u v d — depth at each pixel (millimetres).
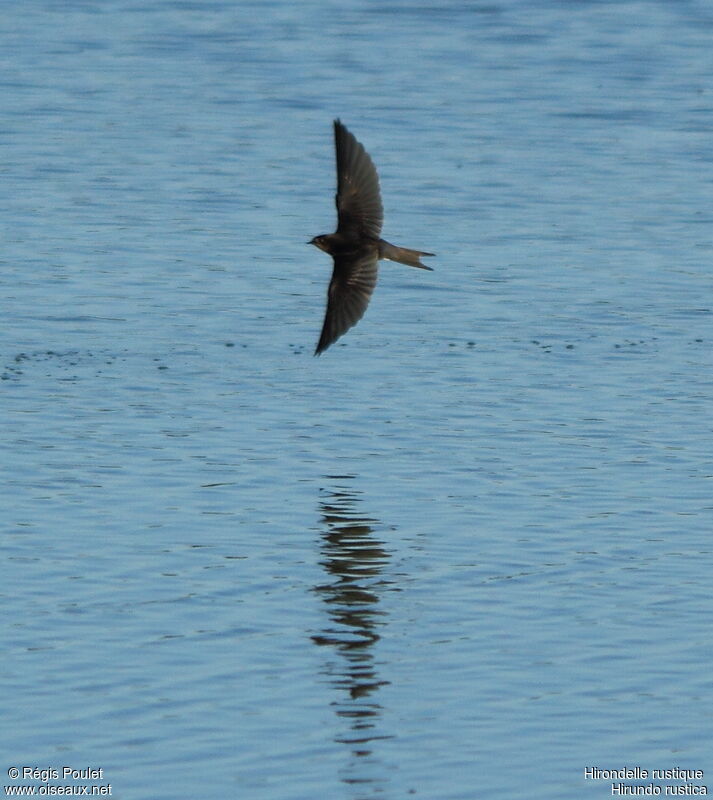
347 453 18469
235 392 20734
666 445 18844
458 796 11383
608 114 36500
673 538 16031
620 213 29656
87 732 12148
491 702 12719
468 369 21828
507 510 16750
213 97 37469
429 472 17859
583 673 13203
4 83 38188
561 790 11492
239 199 30250
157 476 17594
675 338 23312
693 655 13523
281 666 13266
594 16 45844
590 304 24844
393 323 24047
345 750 11961
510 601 14531
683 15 46031
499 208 29906
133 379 21156
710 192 31047
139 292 25094
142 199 30078
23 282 25344
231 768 11695
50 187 30719
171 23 44562
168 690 12812
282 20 45062
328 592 14664
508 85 38812
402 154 33281
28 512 16453
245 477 17609
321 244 12789
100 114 35938
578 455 18469
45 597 14438
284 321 23969
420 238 28078
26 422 19312
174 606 14320
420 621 14102
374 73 39625
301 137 34594
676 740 12172
